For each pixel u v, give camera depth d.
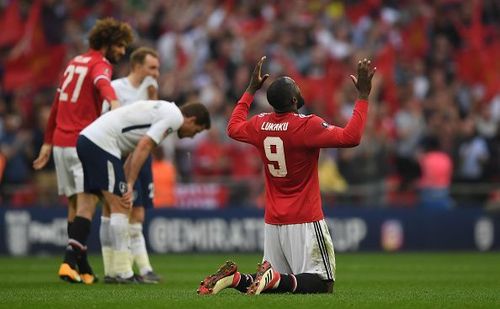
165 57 78.31
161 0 82.12
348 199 68.19
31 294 29.86
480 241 68.94
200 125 35.16
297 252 28.30
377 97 77.50
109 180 34.59
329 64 77.69
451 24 84.25
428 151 73.31
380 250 67.69
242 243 65.19
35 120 72.56
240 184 66.31
